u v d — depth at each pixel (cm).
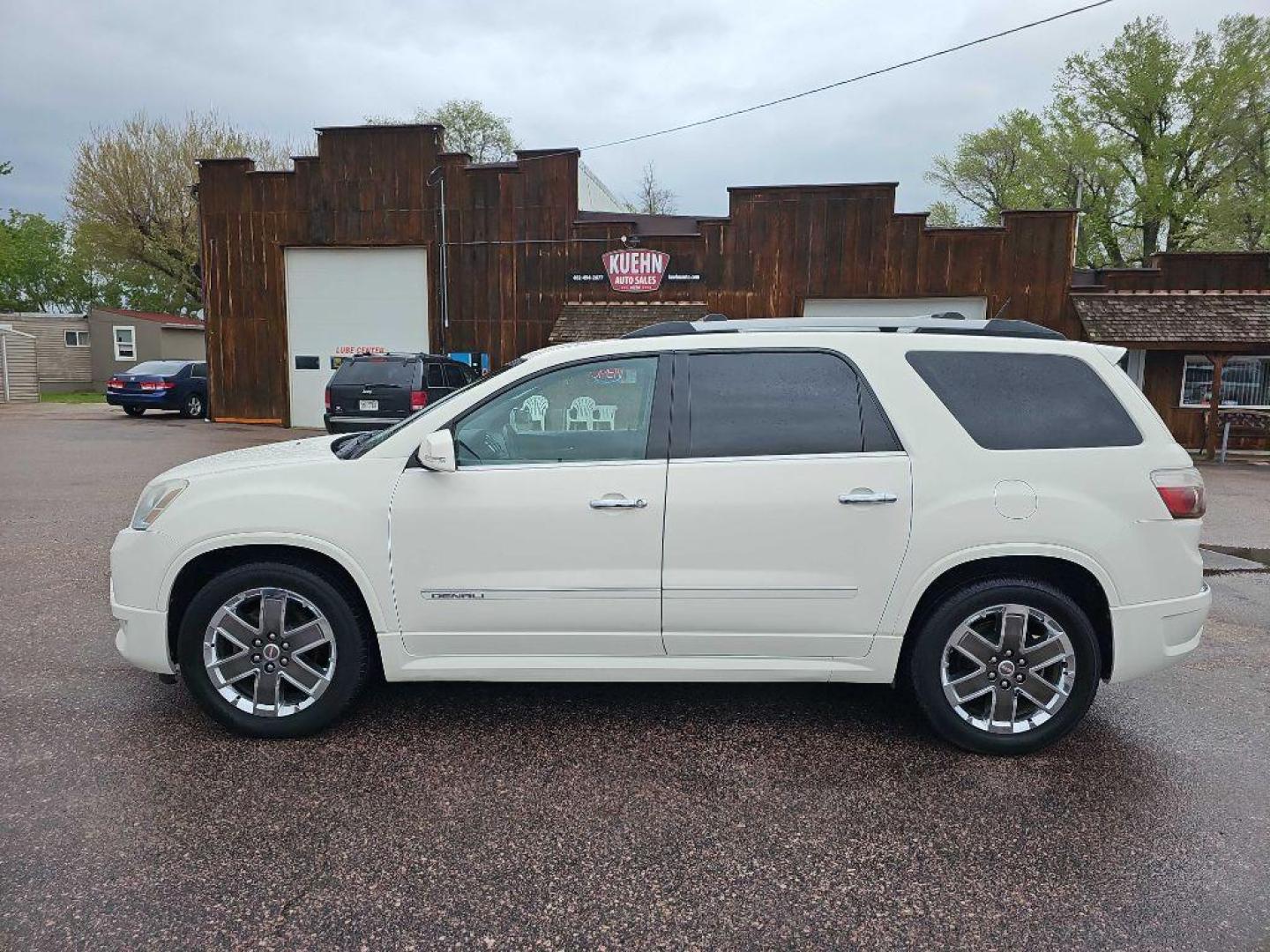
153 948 224
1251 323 1598
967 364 353
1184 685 435
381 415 1256
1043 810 304
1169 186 3238
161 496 351
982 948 229
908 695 371
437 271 1817
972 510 335
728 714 389
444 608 344
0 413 2316
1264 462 1580
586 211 2034
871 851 277
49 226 5497
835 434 344
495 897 249
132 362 3656
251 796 306
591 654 349
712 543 338
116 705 386
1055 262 1656
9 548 702
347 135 1812
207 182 1866
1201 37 3064
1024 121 3528
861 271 1694
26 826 282
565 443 351
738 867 266
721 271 1730
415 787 315
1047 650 344
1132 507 340
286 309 1884
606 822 293
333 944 227
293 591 345
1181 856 275
